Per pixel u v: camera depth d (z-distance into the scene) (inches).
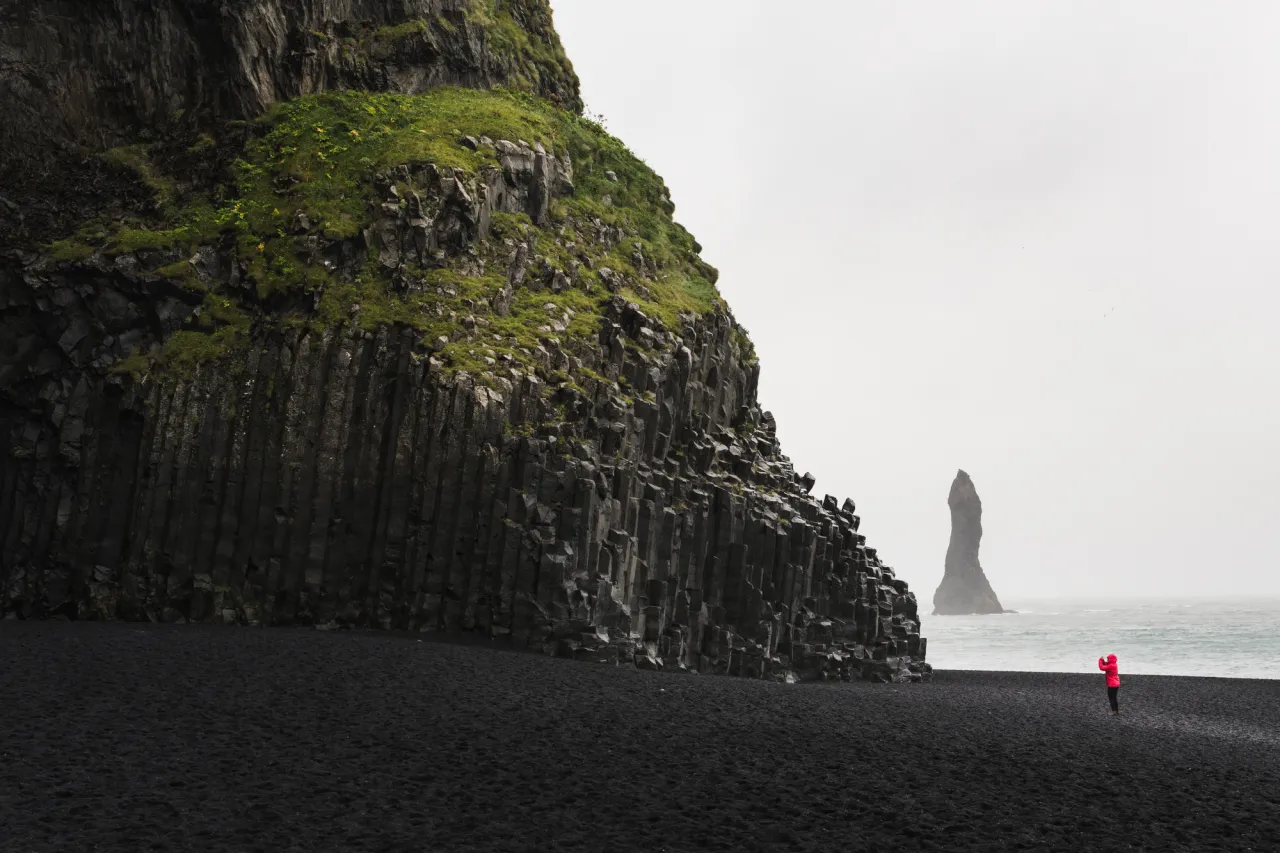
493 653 1494.8
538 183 2197.3
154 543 1704.0
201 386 1743.4
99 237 1882.4
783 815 718.5
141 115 2117.4
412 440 1700.3
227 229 1893.5
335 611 1686.8
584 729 993.5
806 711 1284.4
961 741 1138.0
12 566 1748.3
